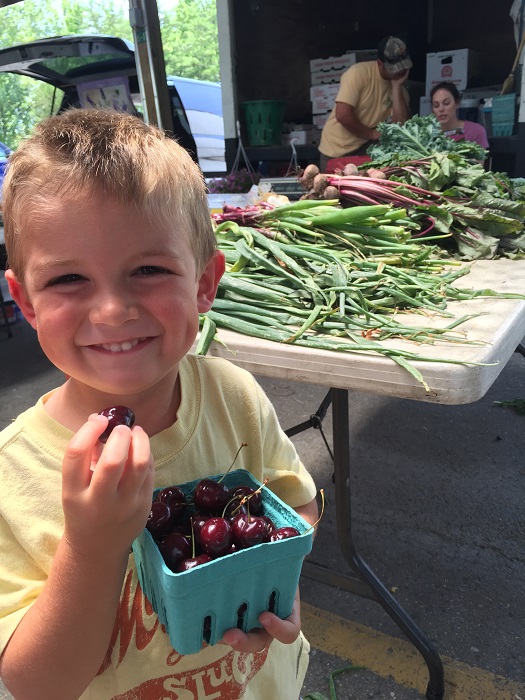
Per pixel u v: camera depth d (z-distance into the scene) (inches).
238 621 28.2
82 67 223.6
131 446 22.7
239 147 208.8
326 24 228.5
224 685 33.9
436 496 101.0
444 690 64.9
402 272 67.8
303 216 80.9
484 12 236.2
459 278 77.5
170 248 26.4
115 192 24.5
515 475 106.3
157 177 26.0
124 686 32.1
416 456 114.1
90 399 30.8
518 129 175.8
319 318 57.4
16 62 225.6
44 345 26.9
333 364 49.1
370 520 95.3
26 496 30.2
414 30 250.4
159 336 27.1
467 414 130.7
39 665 25.3
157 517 28.5
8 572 29.5
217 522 27.0
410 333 52.5
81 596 23.9
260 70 216.7
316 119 213.0
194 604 25.5
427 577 82.2
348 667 68.5
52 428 31.0
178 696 32.9
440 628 73.4
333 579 70.0
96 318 25.1
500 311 59.7
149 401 31.9
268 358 52.4
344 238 77.6
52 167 25.0
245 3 201.0
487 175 100.5
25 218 25.5
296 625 29.1
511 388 143.3
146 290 25.9
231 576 25.8
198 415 34.6
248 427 37.8
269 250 70.1
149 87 173.5
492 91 199.3
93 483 21.5
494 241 91.7
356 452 116.3
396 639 72.6
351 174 103.0
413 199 95.3
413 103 227.0
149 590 29.7
